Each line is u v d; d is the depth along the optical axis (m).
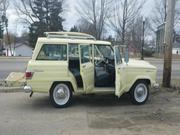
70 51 9.81
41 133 7.22
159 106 9.95
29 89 9.40
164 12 53.75
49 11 64.50
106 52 10.37
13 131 7.38
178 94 11.80
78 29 58.12
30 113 9.09
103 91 10.10
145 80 10.33
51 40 9.61
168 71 12.88
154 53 55.69
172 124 7.94
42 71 9.48
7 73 18.86
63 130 7.45
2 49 70.75
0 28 73.69
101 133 7.22
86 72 9.86
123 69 9.83
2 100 10.88
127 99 11.08
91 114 8.96
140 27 52.81
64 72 9.66
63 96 9.80
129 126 7.77
